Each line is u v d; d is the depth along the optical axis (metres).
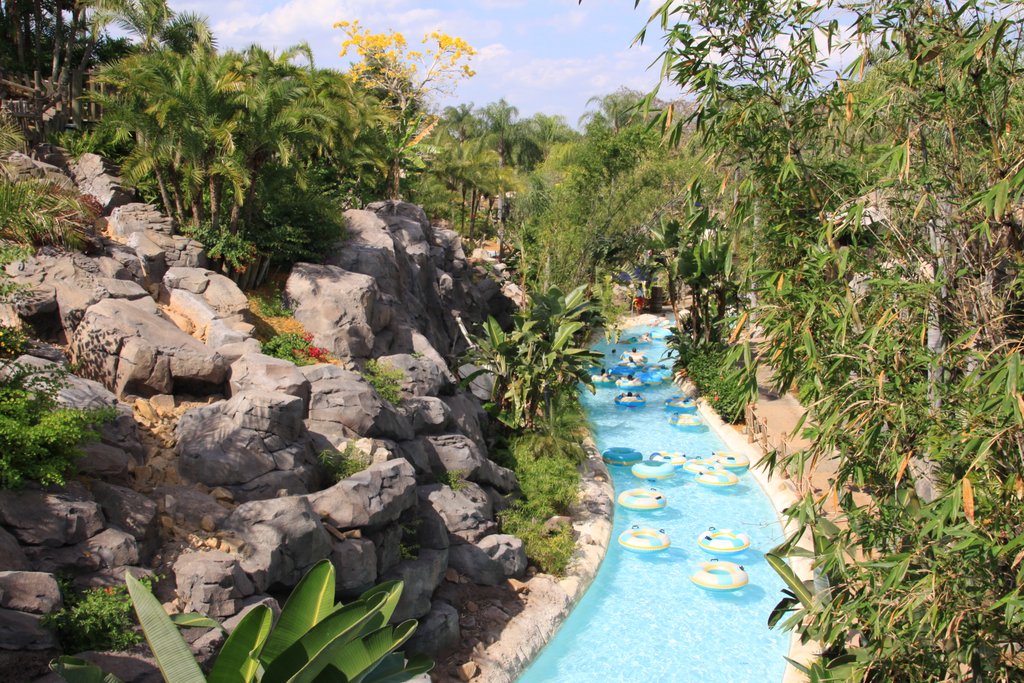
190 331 16.30
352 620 6.87
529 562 16.45
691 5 8.42
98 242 16.53
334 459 13.77
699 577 16.88
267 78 21.50
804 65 8.56
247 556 10.69
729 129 9.01
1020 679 7.62
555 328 22.55
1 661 7.93
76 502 9.77
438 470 16.77
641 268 45.41
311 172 26.86
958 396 7.38
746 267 9.21
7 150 16.20
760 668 13.77
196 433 12.75
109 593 9.16
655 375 35.47
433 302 27.38
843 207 8.35
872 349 7.73
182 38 28.75
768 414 26.66
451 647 13.11
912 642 7.61
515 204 54.81
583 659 14.02
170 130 18.91
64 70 23.89
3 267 12.73
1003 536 7.16
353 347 19.00
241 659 7.20
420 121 42.38
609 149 42.78
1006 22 6.87
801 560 17.34
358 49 43.22
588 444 25.12
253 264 19.92
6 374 11.09
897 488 8.18
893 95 8.26
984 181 7.99
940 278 8.05
